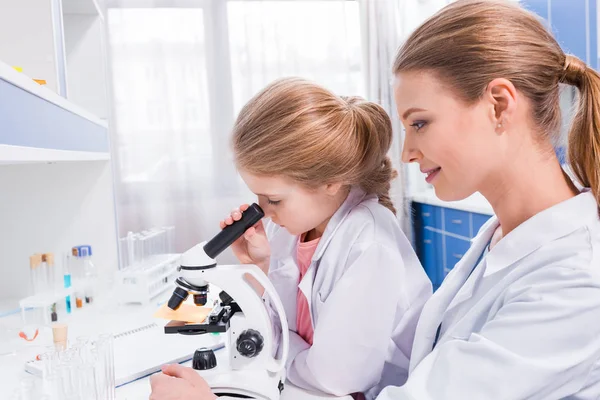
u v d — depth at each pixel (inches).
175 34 142.9
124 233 143.5
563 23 105.8
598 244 28.7
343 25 153.4
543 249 30.0
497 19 30.2
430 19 32.2
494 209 34.1
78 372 35.0
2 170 76.0
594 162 31.6
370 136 43.2
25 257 77.0
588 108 31.8
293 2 149.9
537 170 31.4
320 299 45.3
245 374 37.6
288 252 53.3
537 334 26.3
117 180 142.1
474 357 27.6
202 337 52.7
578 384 26.7
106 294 74.3
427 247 142.3
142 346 50.0
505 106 29.4
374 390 46.1
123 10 139.9
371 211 46.4
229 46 146.3
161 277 74.0
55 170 78.4
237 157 40.1
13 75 37.4
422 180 150.3
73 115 60.6
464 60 29.5
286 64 151.1
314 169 39.6
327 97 41.1
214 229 148.7
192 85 144.7
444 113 30.4
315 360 40.9
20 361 48.9
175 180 145.3
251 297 38.4
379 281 41.7
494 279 33.4
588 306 25.9
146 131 143.0
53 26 62.4
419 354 39.1
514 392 26.0
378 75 148.7
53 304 62.1
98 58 89.4
